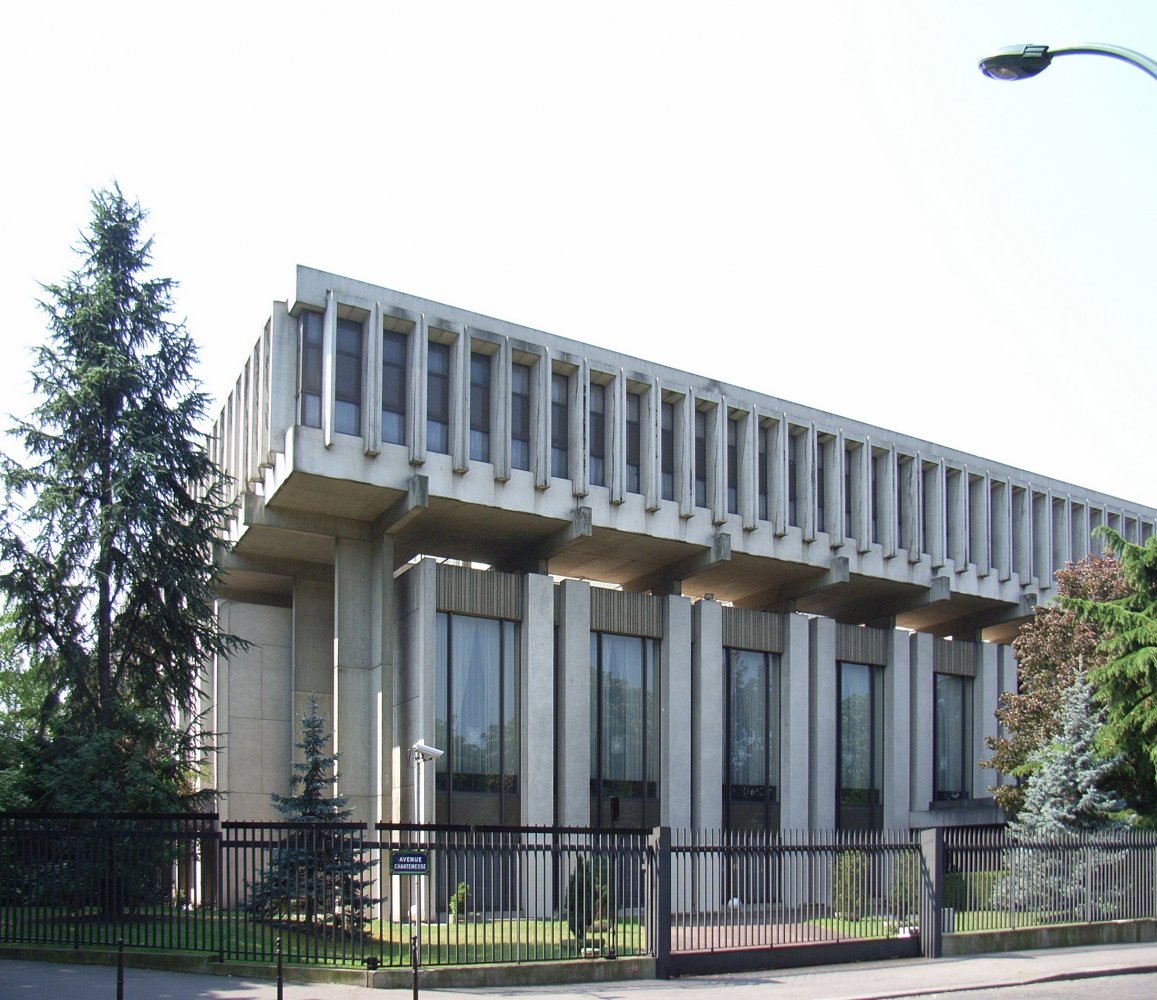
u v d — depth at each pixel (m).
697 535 43.34
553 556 42.53
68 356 33.69
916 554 49.22
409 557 43.78
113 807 29.20
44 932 23.22
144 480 33.09
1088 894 30.12
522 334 40.28
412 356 38.03
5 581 31.25
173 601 33.06
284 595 45.84
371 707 39.22
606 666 43.28
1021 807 41.75
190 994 19.27
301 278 37.00
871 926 26.38
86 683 31.94
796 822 45.91
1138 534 59.69
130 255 34.81
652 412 42.72
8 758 32.16
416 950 19.25
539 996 20.28
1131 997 21.77
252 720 42.75
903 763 49.66
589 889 23.66
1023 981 23.28
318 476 36.09
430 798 37.03
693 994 20.72
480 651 40.16
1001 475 53.28
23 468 32.44
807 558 46.28
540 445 39.97
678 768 42.97
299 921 23.00
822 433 47.59
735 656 46.72
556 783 41.00
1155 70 12.55
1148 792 35.47
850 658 49.38
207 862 22.72
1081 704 36.03
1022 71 13.25
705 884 26.39
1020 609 53.28
